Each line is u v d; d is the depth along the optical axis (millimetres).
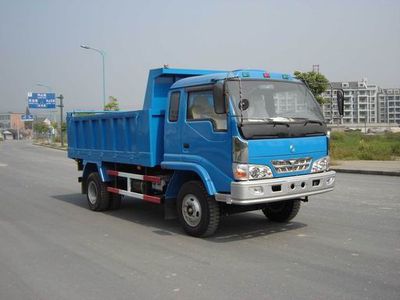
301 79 8211
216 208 7652
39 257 6969
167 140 8367
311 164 7711
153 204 11766
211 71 9133
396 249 6891
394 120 112375
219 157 7277
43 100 64938
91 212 10867
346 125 97375
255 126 7000
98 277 5965
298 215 9562
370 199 11453
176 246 7414
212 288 5422
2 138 130750
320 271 5922
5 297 5363
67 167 24531
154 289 5453
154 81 8656
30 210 11211
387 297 4996
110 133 10125
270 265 6242
